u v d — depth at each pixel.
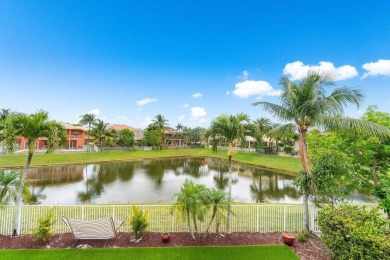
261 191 18.56
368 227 5.46
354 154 9.55
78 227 7.21
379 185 8.52
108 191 17.55
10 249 6.79
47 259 6.29
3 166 25.09
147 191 17.66
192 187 7.57
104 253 6.65
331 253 6.50
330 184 7.76
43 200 15.04
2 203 8.03
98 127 43.34
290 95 7.84
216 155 43.56
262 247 7.15
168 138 64.88
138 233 7.59
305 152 8.01
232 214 8.02
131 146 46.06
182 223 8.17
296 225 8.43
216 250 6.93
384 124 8.84
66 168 27.73
